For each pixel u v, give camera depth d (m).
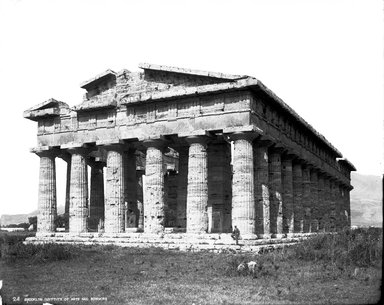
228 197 45.75
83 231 43.38
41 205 45.47
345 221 79.56
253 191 36.62
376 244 27.53
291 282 21.38
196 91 37.81
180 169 47.72
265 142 39.69
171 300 17.64
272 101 40.62
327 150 63.62
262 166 39.97
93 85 45.28
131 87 42.41
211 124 37.75
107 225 41.50
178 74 39.88
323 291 19.09
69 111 45.59
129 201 49.59
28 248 32.72
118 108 42.66
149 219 39.41
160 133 39.94
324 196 62.47
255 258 29.11
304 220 51.47
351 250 27.67
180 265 27.58
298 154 47.50
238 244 34.25
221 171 44.78
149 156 40.22
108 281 22.38
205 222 37.44
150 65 40.34
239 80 36.28
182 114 39.28
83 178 44.28
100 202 51.25
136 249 35.75
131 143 43.41
